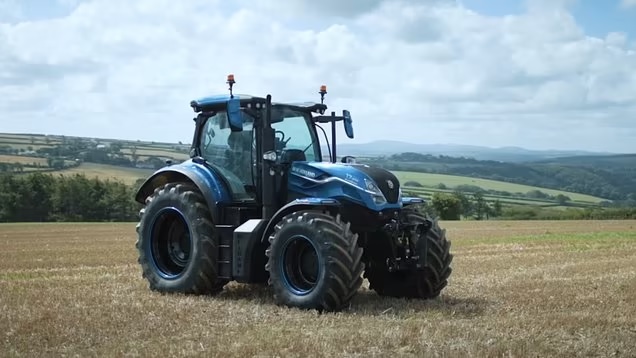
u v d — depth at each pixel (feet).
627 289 36.47
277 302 29.30
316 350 20.89
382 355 20.42
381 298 32.60
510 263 53.16
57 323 25.26
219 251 32.60
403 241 31.48
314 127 34.88
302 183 31.53
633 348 21.71
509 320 25.79
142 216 35.24
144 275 35.14
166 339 22.45
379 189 30.50
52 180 230.48
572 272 46.14
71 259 57.98
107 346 21.54
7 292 34.42
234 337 22.68
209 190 32.71
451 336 22.85
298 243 29.30
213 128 34.35
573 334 23.90
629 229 126.52
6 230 130.31
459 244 78.54
